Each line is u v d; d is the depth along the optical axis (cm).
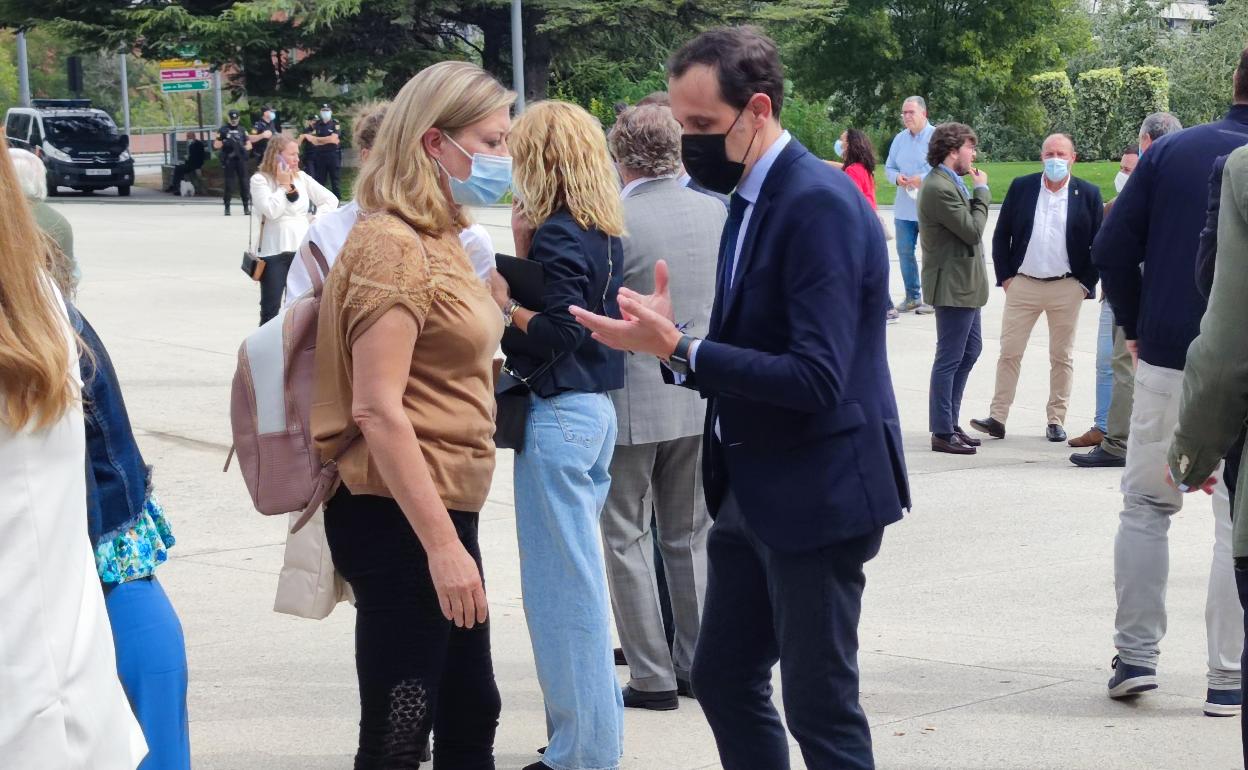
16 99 6481
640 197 428
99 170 3198
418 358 296
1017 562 607
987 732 420
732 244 297
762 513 289
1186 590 565
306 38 3475
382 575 300
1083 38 4575
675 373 310
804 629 291
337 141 2742
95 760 207
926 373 1086
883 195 3178
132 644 286
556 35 3628
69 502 205
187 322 1273
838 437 285
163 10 3328
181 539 638
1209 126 425
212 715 437
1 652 196
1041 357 1162
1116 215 437
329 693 456
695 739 423
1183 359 420
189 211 2661
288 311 314
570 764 379
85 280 1557
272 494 307
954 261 818
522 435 371
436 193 297
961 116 4588
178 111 7069
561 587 375
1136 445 436
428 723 306
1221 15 4341
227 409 916
